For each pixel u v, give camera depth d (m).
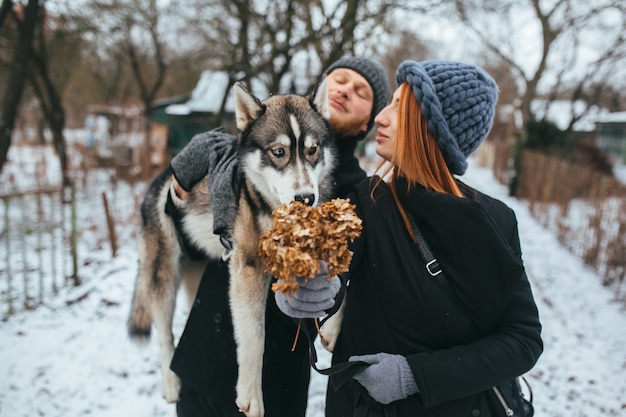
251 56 10.25
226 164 2.30
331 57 8.78
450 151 1.63
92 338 4.86
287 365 2.24
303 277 1.37
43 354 4.50
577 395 4.27
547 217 11.32
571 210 11.53
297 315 1.41
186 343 2.28
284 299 1.44
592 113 34.53
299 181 2.22
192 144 2.44
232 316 2.21
